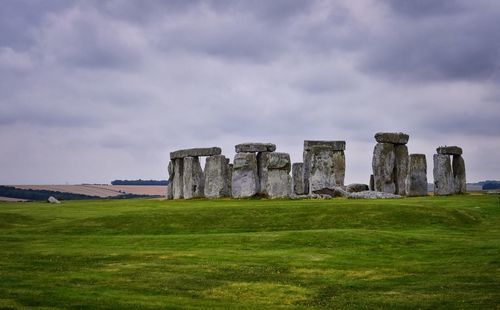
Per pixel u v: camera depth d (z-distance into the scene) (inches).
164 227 1553.9
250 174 2415.1
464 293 845.2
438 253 1134.4
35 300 803.4
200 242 1294.3
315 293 879.7
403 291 876.6
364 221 1535.4
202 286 912.3
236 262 1077.8
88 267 1039.6
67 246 1273.4
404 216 1566.2
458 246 1184.8
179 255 1145.4
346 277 972.6
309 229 1493.6
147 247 1251.8
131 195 4581.7
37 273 986.1
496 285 878.4
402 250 1175.0
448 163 2496.3
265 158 2461.9
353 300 837.8
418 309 786.2
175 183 2689.5
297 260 1091.3
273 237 1307.8
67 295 835.4
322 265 1051.9
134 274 983.0
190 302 823.1
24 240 1374.3
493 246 1165.1
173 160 2738.7
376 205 1684.3
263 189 2455.7
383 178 2448.3
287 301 839.1
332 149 2460.6
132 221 1611.7
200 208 1779.0
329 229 1438.2
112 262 1082.1
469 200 1964.8
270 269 1024.2
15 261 1087.0
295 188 2667.3
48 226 1610.5
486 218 1627.7
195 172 2581.2
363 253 1152.2
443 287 885.2
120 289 885.2
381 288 899.4
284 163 2314.2
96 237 1407.5
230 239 1310.3
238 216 1622.8
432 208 1652.3
